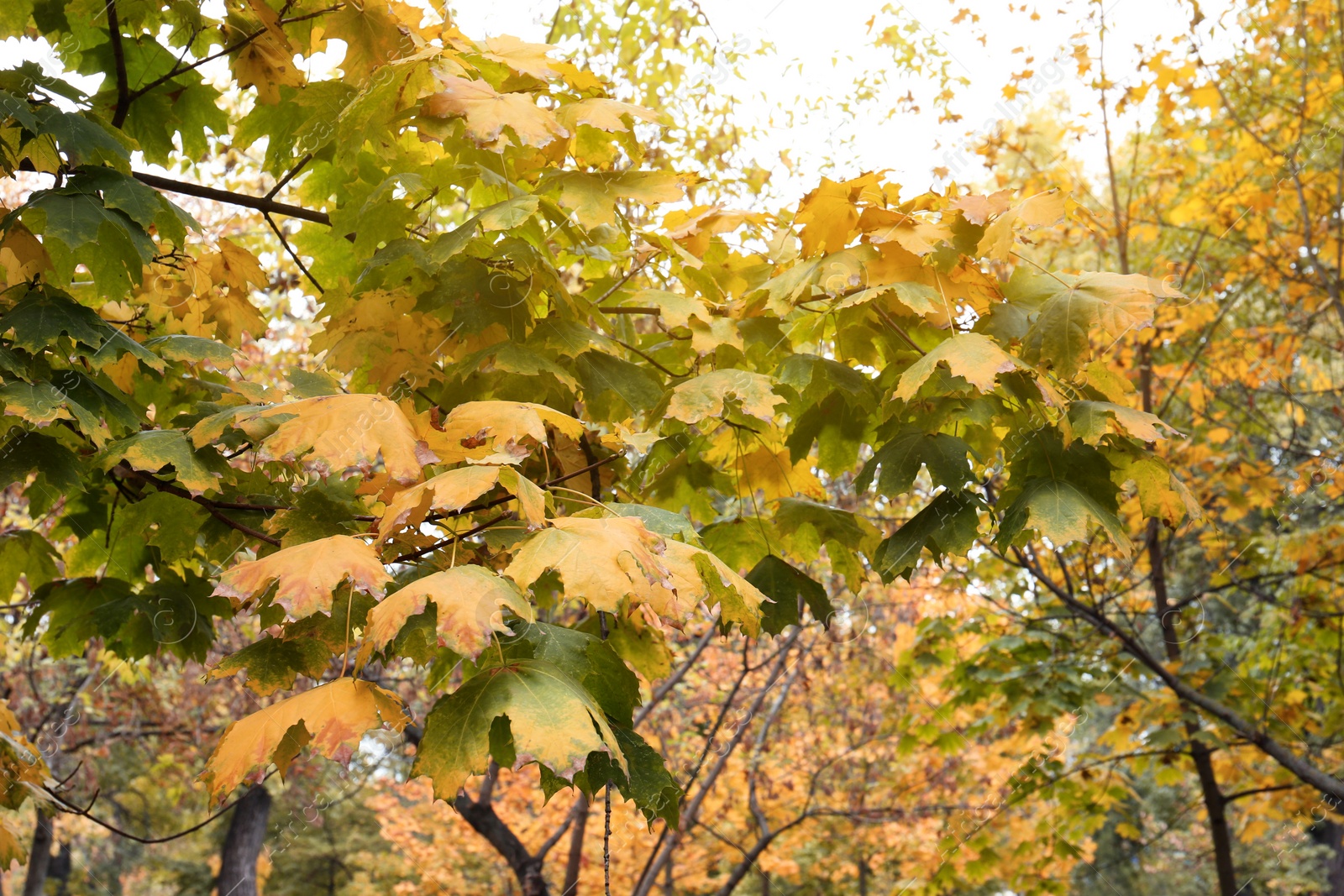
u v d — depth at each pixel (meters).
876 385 2.57
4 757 2.30
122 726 8.55
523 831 8.48
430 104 2.23
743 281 2.85
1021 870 7.50
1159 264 6.65
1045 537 2.17
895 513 5.76
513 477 1.64
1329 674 7.05
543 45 2.52
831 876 11.38
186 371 2.94
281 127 2.75
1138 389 6.07
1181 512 2.46
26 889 10.48
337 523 2.07
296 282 5.94
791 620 2.64
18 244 2.23
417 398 2.52
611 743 1.50
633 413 2.43
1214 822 6.39
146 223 2.16
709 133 5.14
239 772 1.41
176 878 17.66
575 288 3.81
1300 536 5.96
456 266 2.33
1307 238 5.87
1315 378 7.03
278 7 2.65
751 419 2.71
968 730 7.52
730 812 8.39
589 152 2.50
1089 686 6.24
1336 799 5.58
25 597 5.83
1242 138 6.15
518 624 1.84
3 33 2.58
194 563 3.17
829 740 8.86
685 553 1.71
